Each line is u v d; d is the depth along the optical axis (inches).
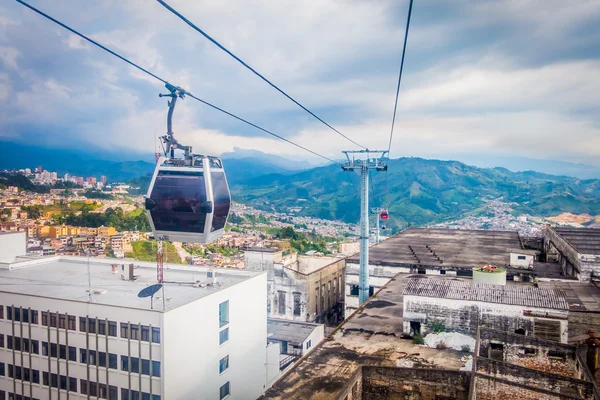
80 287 1651.1
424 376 1050.7
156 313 1307.8
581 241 2343.8
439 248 2910.9
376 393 1090.1
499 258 2554.1
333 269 3002.0
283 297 2615.7
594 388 892.6
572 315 1480.1
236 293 1648.6
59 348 1460.4
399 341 1370.6
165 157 821.2
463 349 1298.0
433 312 1349.7
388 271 2404.0
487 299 1302.9
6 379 1546.5
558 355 1114.1
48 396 1481.3
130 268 1769.2
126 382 1360.7
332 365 1206.3
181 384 1369.3
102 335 1393.9
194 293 1553.9
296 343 1878.7
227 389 1592.0
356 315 1612.9
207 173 791.7
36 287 1649.9
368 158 1792.6
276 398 1032.8
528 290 1362.0
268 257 2655.0
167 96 670.5
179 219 800.9
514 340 1151.6
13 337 1529.3
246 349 1706.4
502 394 941.2
